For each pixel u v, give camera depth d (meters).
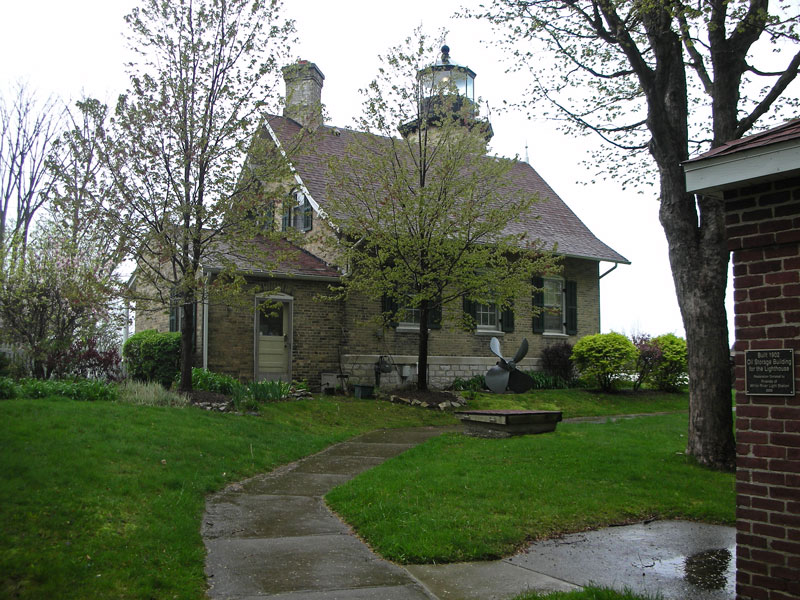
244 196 12.46
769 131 4.80
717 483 8.07
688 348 9.56
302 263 17.61
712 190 4.74
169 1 12.05
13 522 5.24
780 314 4.40
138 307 12.64
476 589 4.79
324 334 17.44
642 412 17.97
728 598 4.67
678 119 9.92
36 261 14.52
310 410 13.97
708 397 9.24
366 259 15.35
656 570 5.26
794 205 4.38
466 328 17.03
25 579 4.40
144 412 10.17
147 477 7.17
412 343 18.77
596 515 6.70
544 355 21.06
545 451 9.57
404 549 5.51
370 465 9.52
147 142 12.07
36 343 13.83
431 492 7.29
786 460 4.29
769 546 4.32
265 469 9.10
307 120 13.73
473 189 15.41
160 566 5.00
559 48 11.38
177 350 15.53
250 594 4.64
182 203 12.02
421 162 16.05
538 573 5.15
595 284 22.61
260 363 16.58
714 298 9.35
